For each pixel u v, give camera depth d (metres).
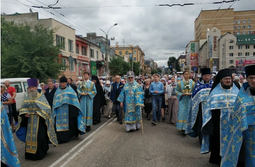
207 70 5.04
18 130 4.83
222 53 51.66
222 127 3.70
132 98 7.00
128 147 5.43
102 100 8.88
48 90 6.73
